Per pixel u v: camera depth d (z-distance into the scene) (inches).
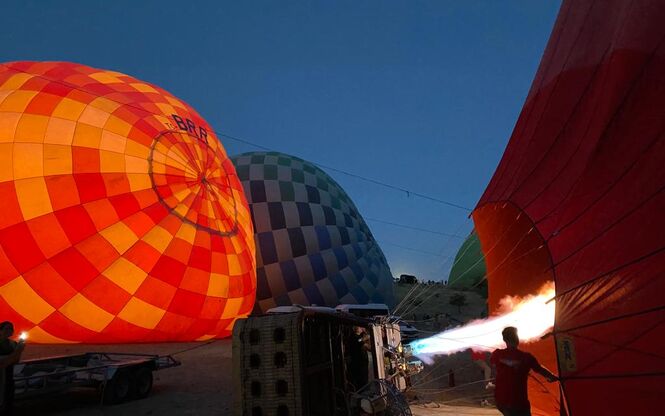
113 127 502.0
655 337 170.2
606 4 245.1
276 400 205.5
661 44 194.2
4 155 462.9
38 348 480.7
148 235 499.2
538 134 276.2
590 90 240.4
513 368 193.9
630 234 190.2
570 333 209.0
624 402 177.2
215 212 567.5
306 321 222.1
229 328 582.6
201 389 370.0
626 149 200.4
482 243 338.6
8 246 452.1
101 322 483.5
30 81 508.4
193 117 617.3
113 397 321.4
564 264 225.1
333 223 970.1
